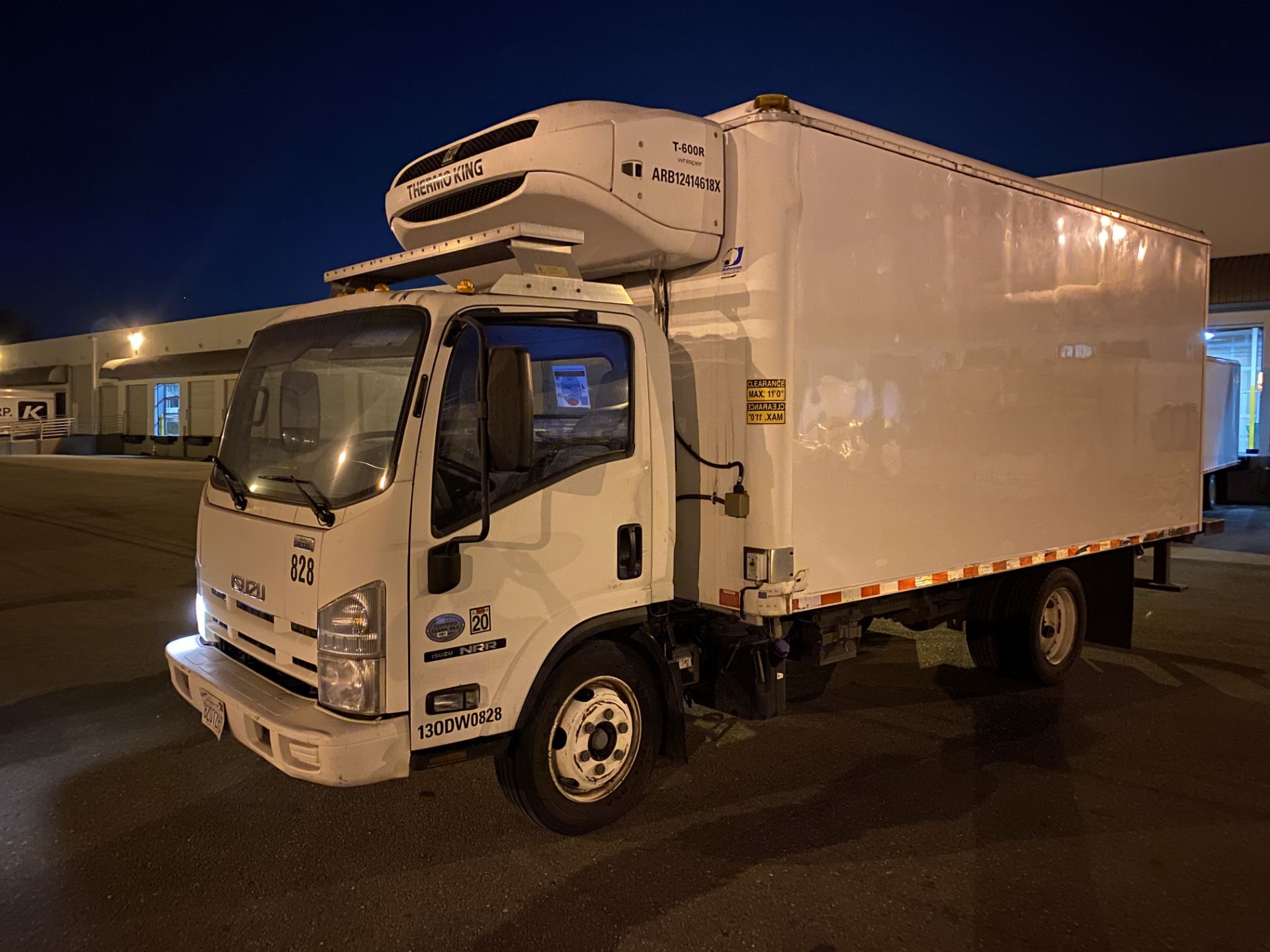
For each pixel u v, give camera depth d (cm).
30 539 1387
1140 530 711
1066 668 685
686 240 439
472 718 372
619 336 421
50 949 334
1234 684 688
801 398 440
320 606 352
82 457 3962
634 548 426
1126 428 686
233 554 417
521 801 407
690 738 566
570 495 400
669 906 366
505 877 389
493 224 470
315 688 363
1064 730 582
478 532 369
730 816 451
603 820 432
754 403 436
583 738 421
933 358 513
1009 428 573
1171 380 741
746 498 439
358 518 348
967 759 530
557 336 398
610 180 419
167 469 3064
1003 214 560
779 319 432
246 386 447
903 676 709
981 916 360
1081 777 502
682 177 434
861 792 481
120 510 1795
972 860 406
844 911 363
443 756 365
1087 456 646
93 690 638
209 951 334
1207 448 1731
